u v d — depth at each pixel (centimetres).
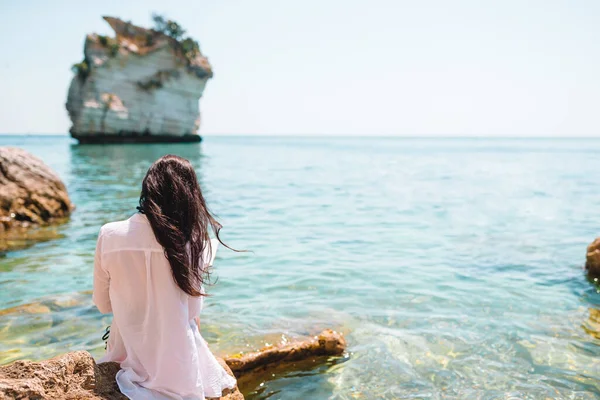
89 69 5478
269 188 1898
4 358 455
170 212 250
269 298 627
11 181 1131
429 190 1869
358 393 411
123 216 1227
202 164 3306
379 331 531
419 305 611
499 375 440
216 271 744
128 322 257
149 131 6053
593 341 511
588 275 744
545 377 437
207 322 542
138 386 258
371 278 718
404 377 436
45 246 906
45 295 631
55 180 1229
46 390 248
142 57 5834
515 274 748
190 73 6341
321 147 8212
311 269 761
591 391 414
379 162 3809
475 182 2195
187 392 256
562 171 2909
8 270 746
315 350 470
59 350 475
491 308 604
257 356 443
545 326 550
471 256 855
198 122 6769
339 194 1727
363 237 1007
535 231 1086
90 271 745
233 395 296
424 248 912
